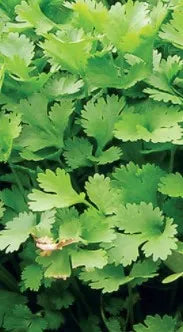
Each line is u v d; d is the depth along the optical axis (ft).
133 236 1.24
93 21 1.52
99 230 1.25
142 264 1.27
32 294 1.50
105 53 1.42
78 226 1.26
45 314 1.42
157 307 1.49
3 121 1.37
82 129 1.52
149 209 1.27
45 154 1.43
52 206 1.26
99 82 1.42
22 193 1.43
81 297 1.46
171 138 1.32
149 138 1.32
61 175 1.29
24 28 1.65
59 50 1.44
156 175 1.32
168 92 1.43
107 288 1.24
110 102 1.41
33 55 1.55
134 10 1.49
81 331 1.48
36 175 1.43
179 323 1.31
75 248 1.25
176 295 1.48
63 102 1.42
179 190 1.29
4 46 1.55
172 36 1.46
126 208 1.27
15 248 1.25
